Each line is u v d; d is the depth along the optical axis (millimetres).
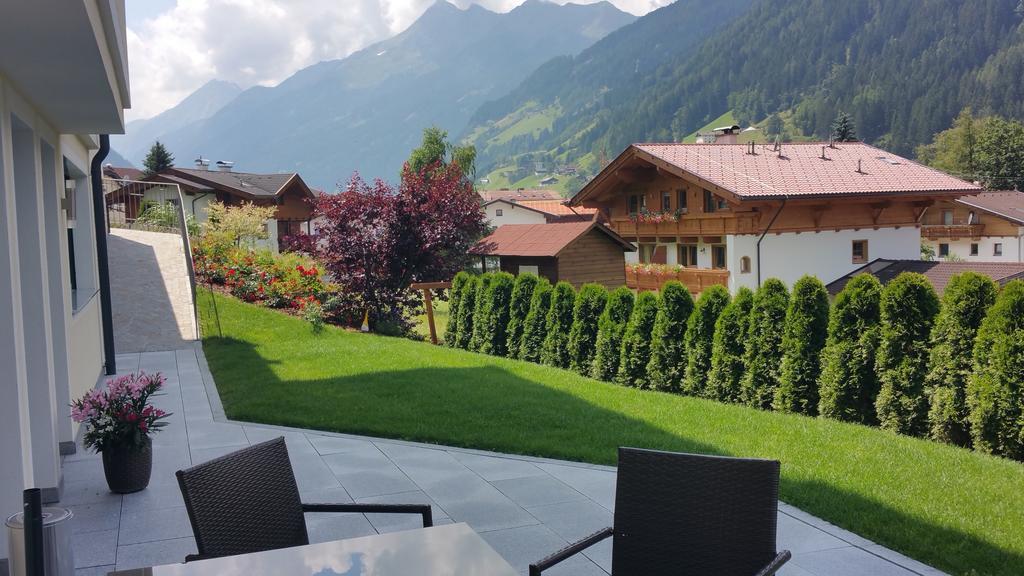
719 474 3143
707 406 8773
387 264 16344
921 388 7633
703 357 9859
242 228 27109
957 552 4395
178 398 8938
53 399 5707
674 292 10344
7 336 4684
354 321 16359
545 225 24547
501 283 13711
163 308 14453
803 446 6777
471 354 12844
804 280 8820
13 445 4699
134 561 4551
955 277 7430
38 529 2459
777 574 4180
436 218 16922
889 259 27688
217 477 3039
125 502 5559
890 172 27766
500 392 9273
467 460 6473
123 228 22062
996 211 45125
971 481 5688
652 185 29859
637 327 10750
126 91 6266
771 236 26156
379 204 16406
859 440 7020
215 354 11898
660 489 3211
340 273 16406
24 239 5668
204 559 2686
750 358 9312
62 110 5953
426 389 9375
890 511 5051
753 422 7805
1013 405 6645
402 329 16344
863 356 8094
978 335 7023
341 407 8328
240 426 7660
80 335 8164
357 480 5957
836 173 27391
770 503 3043
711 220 26609
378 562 2641
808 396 8680
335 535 4895
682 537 3145
